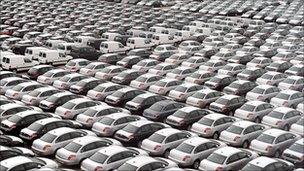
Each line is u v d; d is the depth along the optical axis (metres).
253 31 72.06
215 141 28.23
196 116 33.00
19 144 29.06
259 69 46.84
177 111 33.28
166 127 30.83
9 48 59.06
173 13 90.00
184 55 53.38
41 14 85.75
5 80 40.94
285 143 28.72
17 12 87.06
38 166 23.83
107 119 31.28
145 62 49.25
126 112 34.16
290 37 66.88
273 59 53.91
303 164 27.33
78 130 29.34
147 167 23.73
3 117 32.16
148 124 30.27
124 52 60.47
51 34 67.62
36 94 37.34
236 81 41.75
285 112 33.06
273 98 38.00
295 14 85.81
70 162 26.23
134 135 29.41
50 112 35.62
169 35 67.06
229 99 36.28
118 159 25.27
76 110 34.00
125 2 106.44
